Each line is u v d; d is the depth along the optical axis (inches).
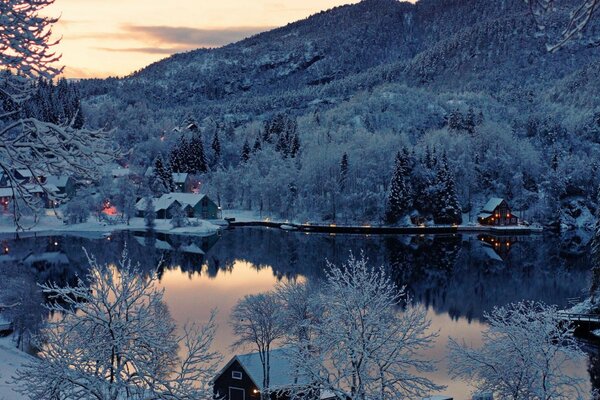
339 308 1048.8
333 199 6304.1
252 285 3435.0
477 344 2384.4
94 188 6230.3
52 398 709.9
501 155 7076.8
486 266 4200.3
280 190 6688.0
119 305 741.9
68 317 768.3
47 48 359.6
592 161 7017.7
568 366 2092.8
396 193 6063.0
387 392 1030.4
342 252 4687.5
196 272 3838.6
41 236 4943.4
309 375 1071.0
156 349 743.1
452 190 6254.9
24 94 372.8
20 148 379.9
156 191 7081.7
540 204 6530.5
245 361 1729.8
